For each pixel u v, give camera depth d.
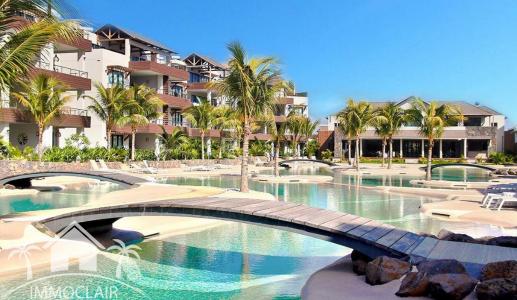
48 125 32.91
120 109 37.28
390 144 46.72
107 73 43.19
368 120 43.41
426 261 8.65
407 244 9.71
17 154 28.80
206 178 34.88
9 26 11.57
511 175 39.88
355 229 10.08
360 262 9.60
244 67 21.14
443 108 32.72
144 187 22.30
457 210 18.47
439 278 7.71
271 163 54.16
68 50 36.53
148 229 14.29
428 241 10.17
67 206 20.19
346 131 44.56
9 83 11.70
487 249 9.70
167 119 49.44
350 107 43.62
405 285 8.00
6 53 11.33
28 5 11.19
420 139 65.00
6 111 28.78
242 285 9.70
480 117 65.25
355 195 25.19
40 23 11.38
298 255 12.08
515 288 6.97
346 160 62.62
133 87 39.84
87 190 26.12
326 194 25.62
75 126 35.53
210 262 11.34
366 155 68.88
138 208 11.93
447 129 63.28
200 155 49.38
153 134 48.50
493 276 7.82
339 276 9.48
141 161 39.75
